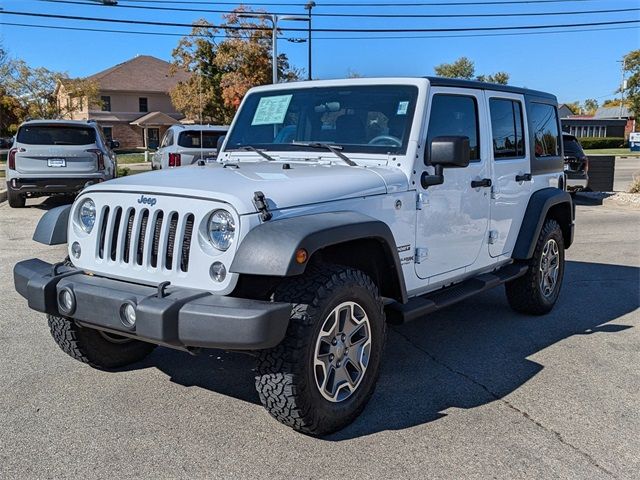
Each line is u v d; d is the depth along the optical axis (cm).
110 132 5341
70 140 1254
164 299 308
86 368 446
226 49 3447
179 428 356
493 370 453
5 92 3812
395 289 397
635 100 6062
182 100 3678
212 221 321
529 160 561
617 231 1107
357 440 345
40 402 389
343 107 446
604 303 641
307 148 444
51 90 3922
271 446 337
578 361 472
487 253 507
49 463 317
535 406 392
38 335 516
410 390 416
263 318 293
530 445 342
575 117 8188
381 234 360
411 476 309
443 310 617
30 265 381
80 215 378
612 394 411
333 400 346
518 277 570
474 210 479
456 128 457
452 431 357
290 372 320
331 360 343
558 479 308
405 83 432
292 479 305
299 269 298
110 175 1333
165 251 333
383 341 376
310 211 339
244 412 378
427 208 424
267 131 480
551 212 623
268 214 318
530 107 569
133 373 438
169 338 303
